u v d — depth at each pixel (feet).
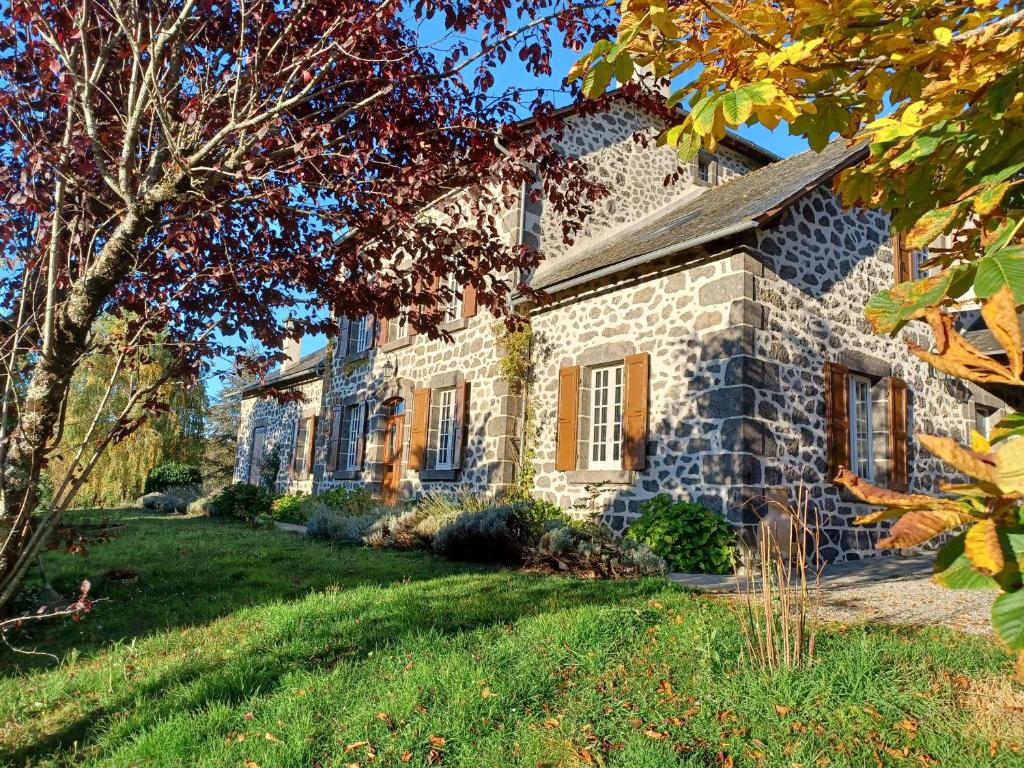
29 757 10.21
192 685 11.98
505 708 10.82
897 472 28.99
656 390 27.78
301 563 24.73
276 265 14.61
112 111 14.03
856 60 6.81
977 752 9.11
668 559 23.66
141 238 12.54
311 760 9.52
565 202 17.04
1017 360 3.33
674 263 27.66
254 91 12.76
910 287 4.45
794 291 26.86
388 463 46.19
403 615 15.52
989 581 2.85
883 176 7.25
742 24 6.80
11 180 11.14
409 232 15.26
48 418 12.03
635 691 11.39
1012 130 5.97
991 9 6.23
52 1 12.12
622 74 6.84
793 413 25.91
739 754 9.45
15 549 12.06
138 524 41.52
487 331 36.78
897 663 11.91
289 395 15.71
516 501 29.43
